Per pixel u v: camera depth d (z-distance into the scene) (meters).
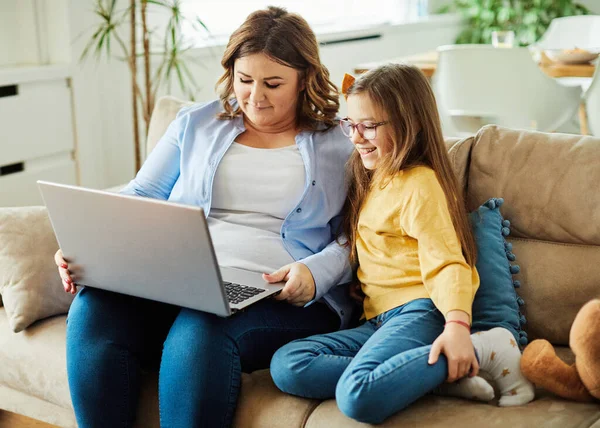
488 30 5.70
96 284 1.57
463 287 1.42
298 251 1.73
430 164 1.60
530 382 1.41
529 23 5.52
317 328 1.65
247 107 1.72
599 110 3.32
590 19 4.19
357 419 1.32
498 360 1.41
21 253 1.77
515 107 3.47
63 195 1.47
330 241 1.80
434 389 1.45
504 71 3.40
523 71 3.36
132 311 1.60
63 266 1.60
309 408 1.42
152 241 1.40
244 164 1.76
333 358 1.44
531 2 5.59
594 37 4.17
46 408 1.78
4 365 1.74
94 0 3.10
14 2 2.97
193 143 1.82
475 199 1.74
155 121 2.12
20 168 2.96
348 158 1.77
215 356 1.43
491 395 1.39
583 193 1.62
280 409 1.43
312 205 1.74
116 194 1.40
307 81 1.74
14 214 1.83
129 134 3.42
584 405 1.38
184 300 1.45
